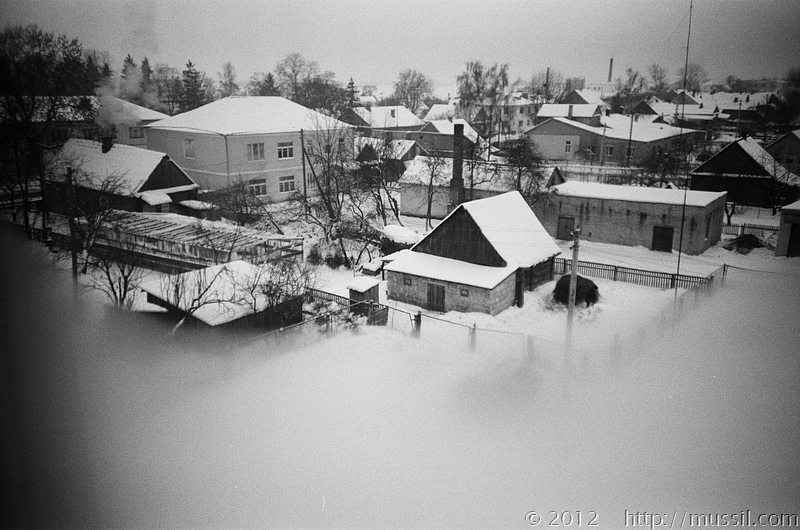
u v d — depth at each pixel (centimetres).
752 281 2903
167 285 2173
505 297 2681
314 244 3488
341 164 4519
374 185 4359
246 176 4425
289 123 4681
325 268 3238
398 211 4366
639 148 5700
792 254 3322
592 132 5906
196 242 3050
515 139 6291
